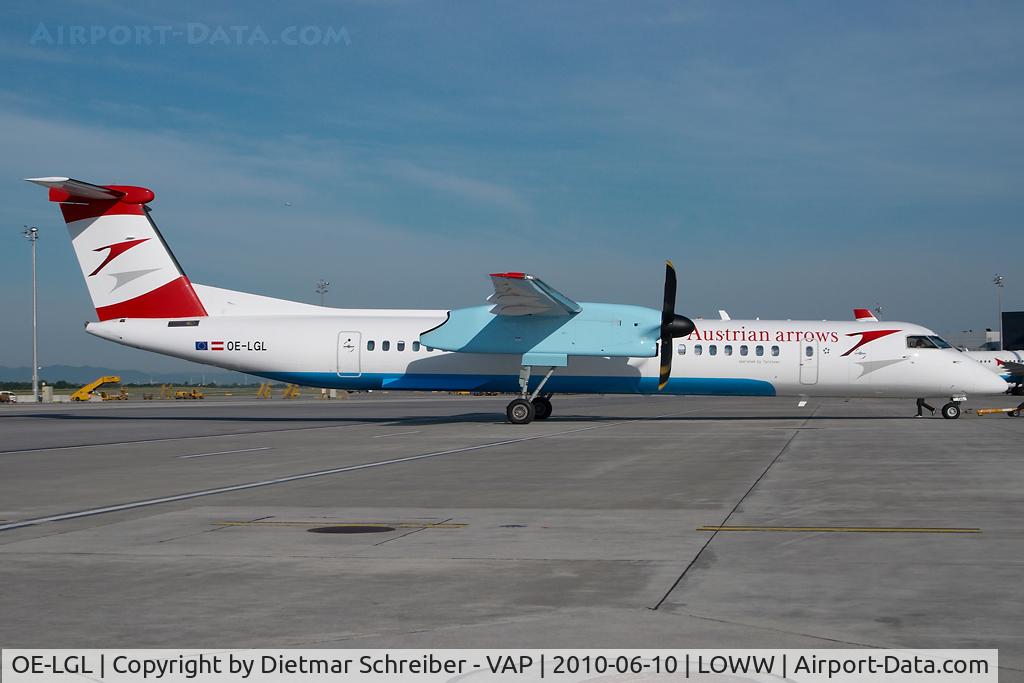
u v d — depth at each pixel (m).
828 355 28.77
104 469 16.06
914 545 8.58
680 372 28.91
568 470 15.34
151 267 29.33
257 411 43.97
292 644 5.68
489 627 5.98
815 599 6.61
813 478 13.88
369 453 18.91
